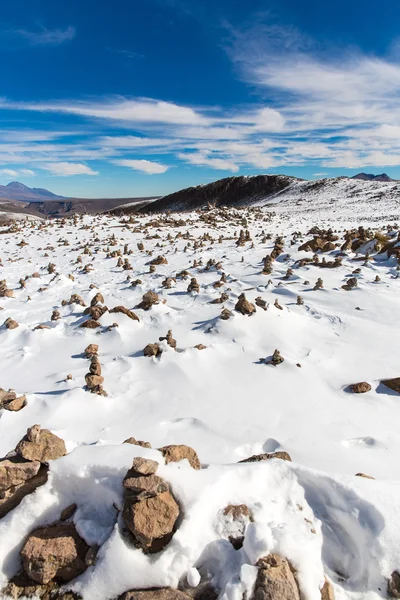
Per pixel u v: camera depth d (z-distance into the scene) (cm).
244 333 937
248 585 313
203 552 353
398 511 369
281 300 1239
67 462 405
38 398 650
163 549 349
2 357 902
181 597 323
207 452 532
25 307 1331
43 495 395
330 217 4669
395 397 696
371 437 579
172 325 1038
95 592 336
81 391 673
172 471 385
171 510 355
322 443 560
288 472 418
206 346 872
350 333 980
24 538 378
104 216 4584
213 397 686
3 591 346
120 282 1641
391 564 338
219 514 373
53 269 1936
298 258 1878
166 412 639
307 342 923
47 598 341
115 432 578
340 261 1666
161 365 790
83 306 1248
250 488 401
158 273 1748
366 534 359
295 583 320
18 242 2948
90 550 357
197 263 1869
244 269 1727
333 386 732
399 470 505
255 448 551
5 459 401
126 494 364
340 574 355
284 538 344
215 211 4738
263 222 3938
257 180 11400
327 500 396
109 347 930
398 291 1299
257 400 677
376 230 2525
